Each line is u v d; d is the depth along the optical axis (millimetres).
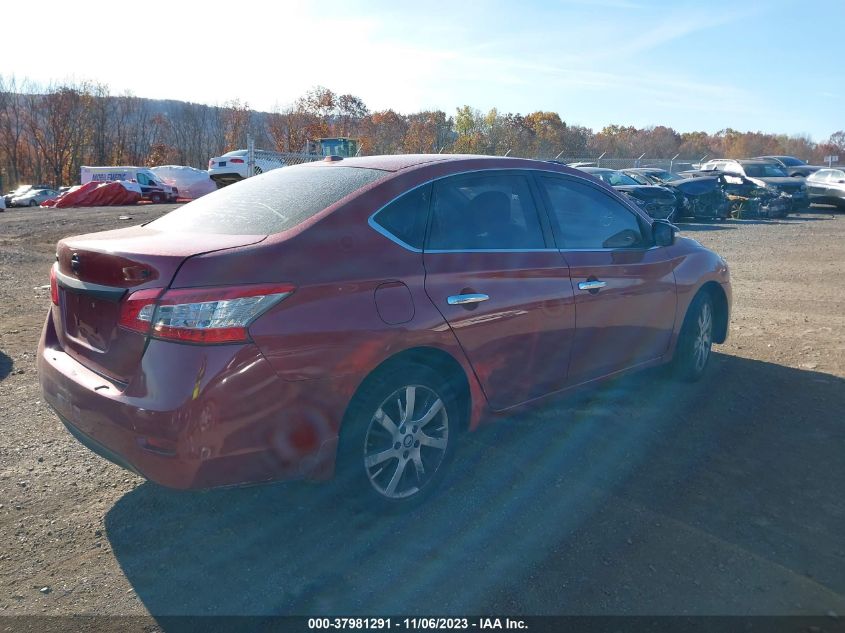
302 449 2848
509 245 3672
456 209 3518
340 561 2977
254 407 2699
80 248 3041
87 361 3014
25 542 3084
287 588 2795
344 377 2898
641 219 4582
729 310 5367
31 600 2697
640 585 2797
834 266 11648
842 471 3783
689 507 3404
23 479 3648
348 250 3031
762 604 2682
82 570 2893
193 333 2625
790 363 5711
